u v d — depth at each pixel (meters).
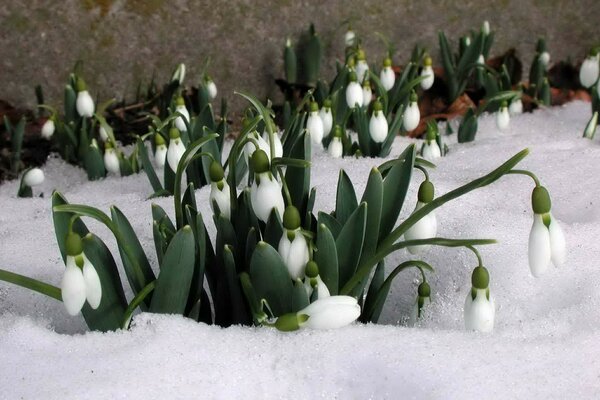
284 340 0.54
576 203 0.69
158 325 0.54
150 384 0.51
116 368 0.52
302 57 1.02
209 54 0.98
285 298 0.55
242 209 0.57
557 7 1.12
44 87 0.94
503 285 0.60
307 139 0.58
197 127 0.73
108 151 0.80
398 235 0.54
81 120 0.85
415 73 0.91
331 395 0.52
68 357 0.53
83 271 0.50
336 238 0.56
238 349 0.53
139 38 0.95
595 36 1.15
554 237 0.51
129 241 0.56
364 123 0.77
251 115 0.70
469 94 1.03
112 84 0.96
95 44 0.94
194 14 0.96
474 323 0.53
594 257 0.61
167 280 0.54
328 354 0.53
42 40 0.92
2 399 0.51
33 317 0.59
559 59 1.15
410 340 0.53
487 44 1.03
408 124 0.79
